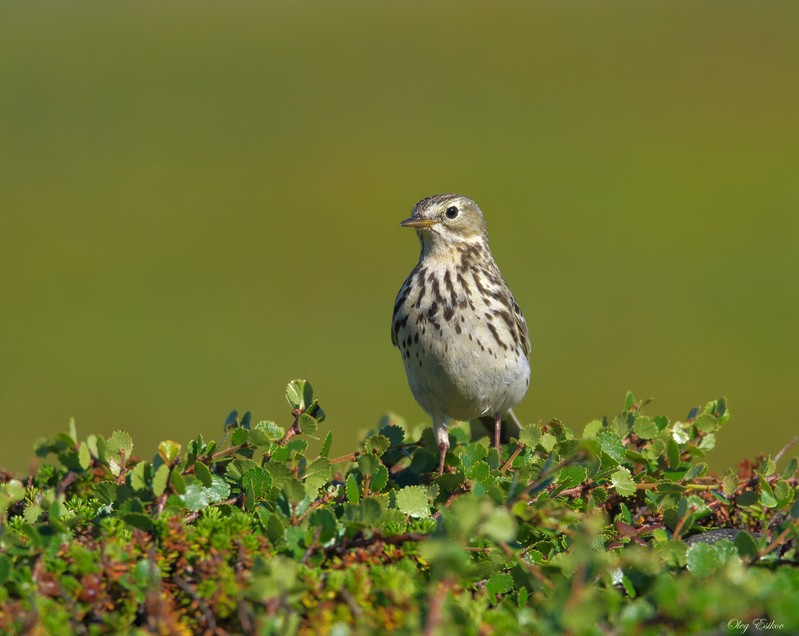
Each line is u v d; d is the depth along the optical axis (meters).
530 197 34.34
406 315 7.75
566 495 5.35
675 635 3.75
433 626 3.60
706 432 6.23
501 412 7.95
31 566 4.31
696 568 4.39
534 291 25.97
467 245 8.00
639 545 4.91
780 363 21.08
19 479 6.00
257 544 4.36
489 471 5.59
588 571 3.85
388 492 5.43
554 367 21.36
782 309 24.05
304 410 5.73
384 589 4.07
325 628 3.86
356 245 30.97
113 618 4.04
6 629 3.89
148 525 4.46
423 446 6.85
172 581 4.29
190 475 5.01
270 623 3.81
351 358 22.36
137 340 23.48
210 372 21.55
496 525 3.80
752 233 29.62
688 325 23.38
